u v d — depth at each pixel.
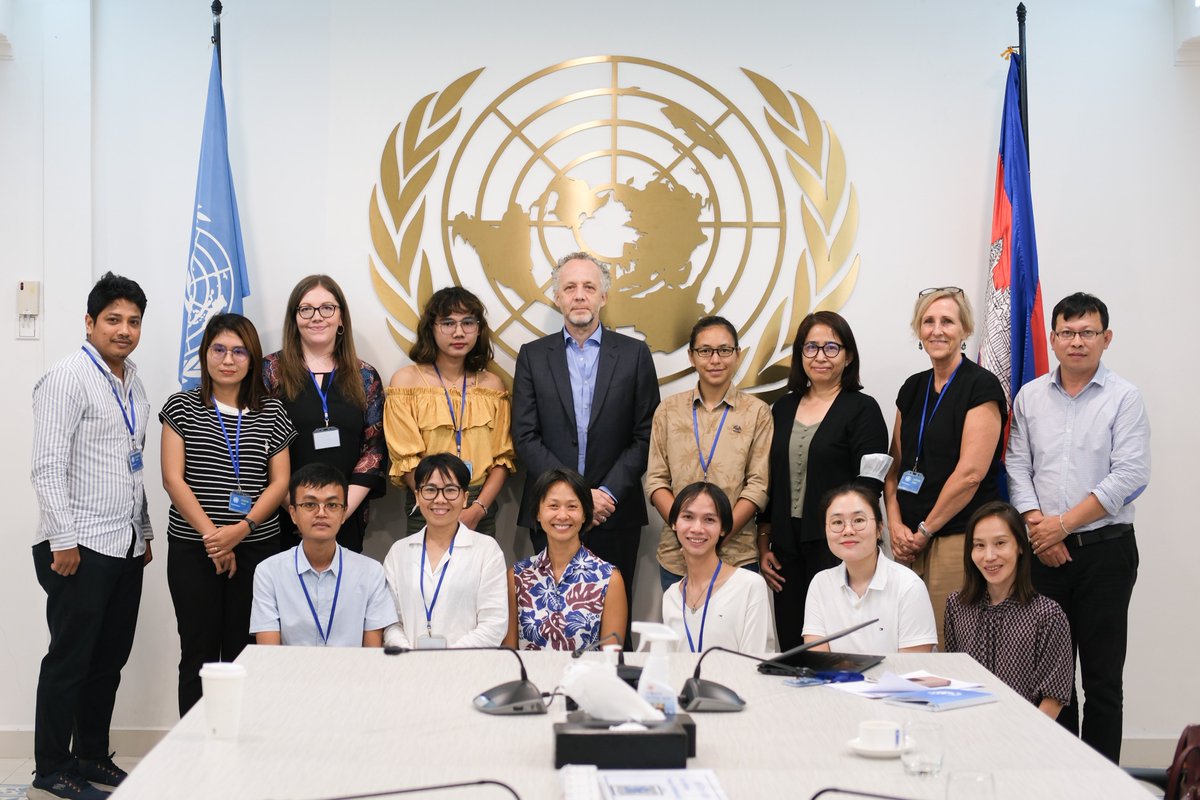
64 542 3.46
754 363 4.32
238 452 3.72
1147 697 4.25
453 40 4.30
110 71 4.22
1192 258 4.27
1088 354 3.65
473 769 1.80
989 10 4.29
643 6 4.31
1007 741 1.99
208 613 3.72
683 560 3.95
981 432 3.66
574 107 4.32
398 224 4.29
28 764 4.03
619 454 4.02
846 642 3.02
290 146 4.27
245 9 4.26
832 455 3.80
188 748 1.90
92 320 3.62
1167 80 4.28
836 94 4.31
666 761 1.81
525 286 4.31
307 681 2.34
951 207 4.31
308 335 3.96
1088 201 4.28
